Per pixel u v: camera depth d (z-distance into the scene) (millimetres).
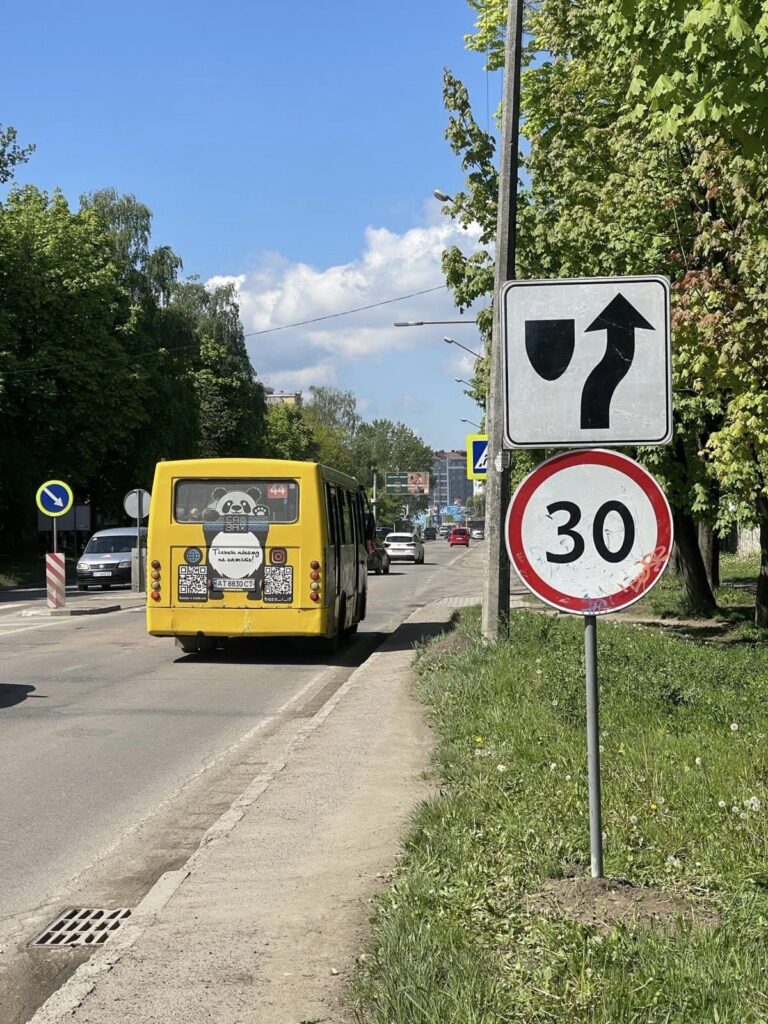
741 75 9836
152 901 5770
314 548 18141
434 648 15992
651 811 6766
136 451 58375
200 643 19453
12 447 51438
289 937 5148
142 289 62688
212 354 77375
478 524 163125
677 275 18625
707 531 30297
